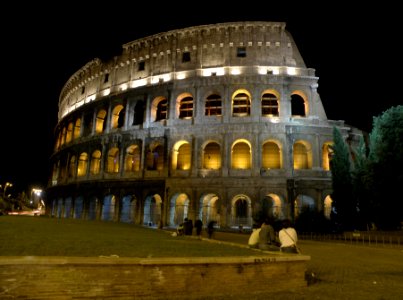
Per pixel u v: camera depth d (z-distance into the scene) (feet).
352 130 213.46
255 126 198.18
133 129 222.48
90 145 243.81
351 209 167.32
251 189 191.31
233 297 43.93
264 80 204.74
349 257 92.43
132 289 40.32
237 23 216.33
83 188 237.66
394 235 136.46
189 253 56.29
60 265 37.86
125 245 66.33
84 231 101.65
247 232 173.37
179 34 227.40
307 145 199.93
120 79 246.47
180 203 209.97
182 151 214.90
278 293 47.60
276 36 215.51
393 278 63.87
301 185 189.98
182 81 213.46
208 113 217.15
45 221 137.69
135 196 212.23
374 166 152.56
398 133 149.69
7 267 36.06
